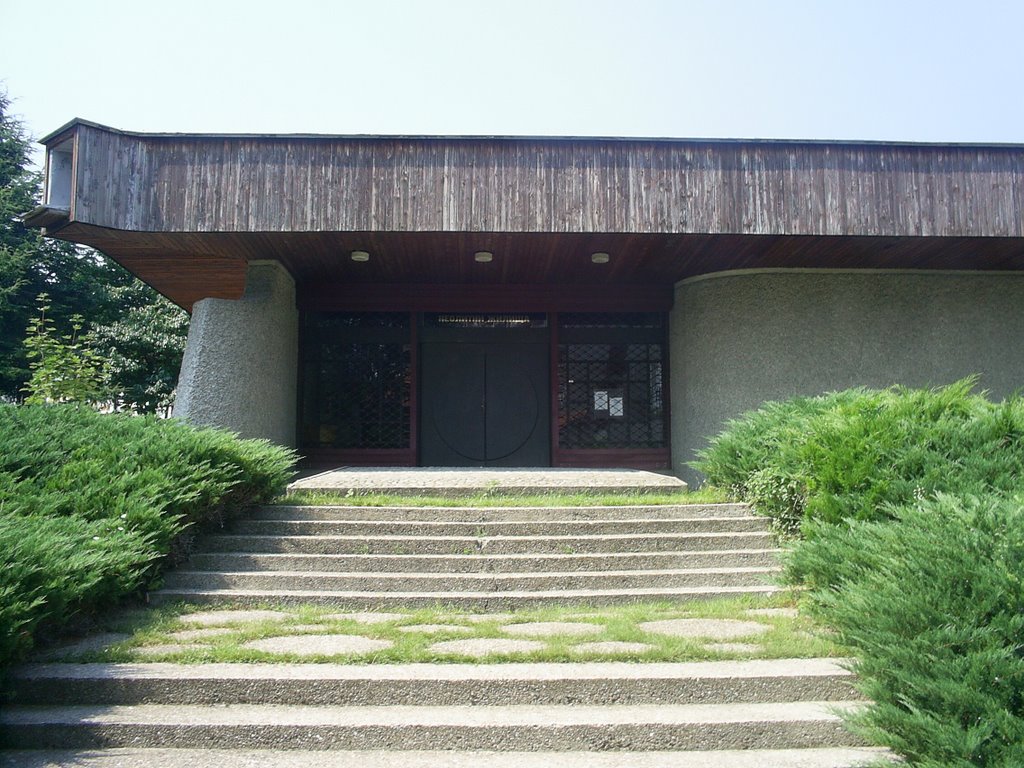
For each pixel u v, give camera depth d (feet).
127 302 89.76
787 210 36.81
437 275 47.80
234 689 16.49
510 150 36.81
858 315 44.73
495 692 16.55
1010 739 13.02
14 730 15.24
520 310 50.24
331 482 33.55
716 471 32.91
